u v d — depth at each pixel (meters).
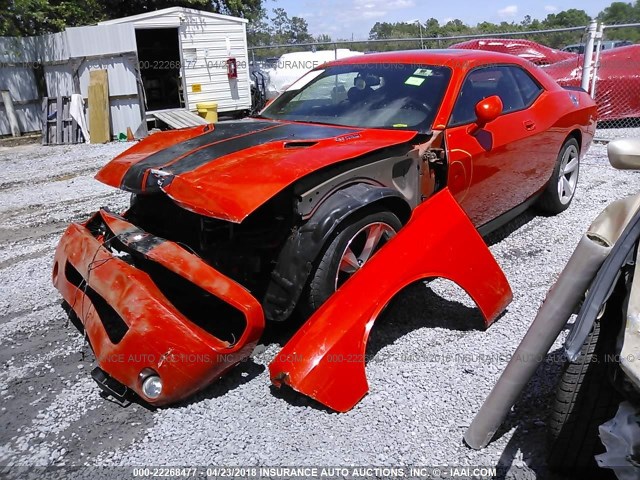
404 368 2.93
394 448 2.39
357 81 4.14
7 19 14.55
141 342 2.50
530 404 2.63
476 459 2.33
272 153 2.96
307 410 2.64
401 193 3.19
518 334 3.23
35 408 2.74
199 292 3.07
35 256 4.85
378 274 2.79
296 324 3.33
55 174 8.58
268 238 2.85
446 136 3.50
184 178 2.78
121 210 6.23
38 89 13.85
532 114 4.43
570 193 5.35
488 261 3.19
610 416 2.01
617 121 9.95
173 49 15.64
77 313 2.92
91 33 12.24
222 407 2.68
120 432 2.54
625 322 1.81
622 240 1.90
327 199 2.85
